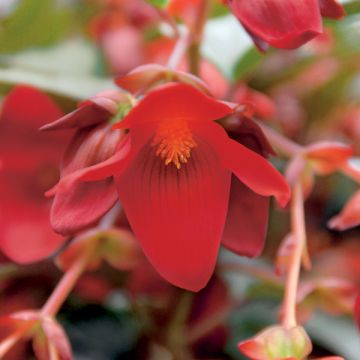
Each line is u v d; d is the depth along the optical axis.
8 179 0.35
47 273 0.37
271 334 0.29
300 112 0.43
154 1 0.34
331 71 0.42
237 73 0.37
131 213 0.30
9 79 0.36
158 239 0.30
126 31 0.41
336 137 0.43
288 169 0.33
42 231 0.34
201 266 0.30
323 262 0.41
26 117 0.34
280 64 0.41
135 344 0.38
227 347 0.39
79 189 0.29
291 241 0.31
